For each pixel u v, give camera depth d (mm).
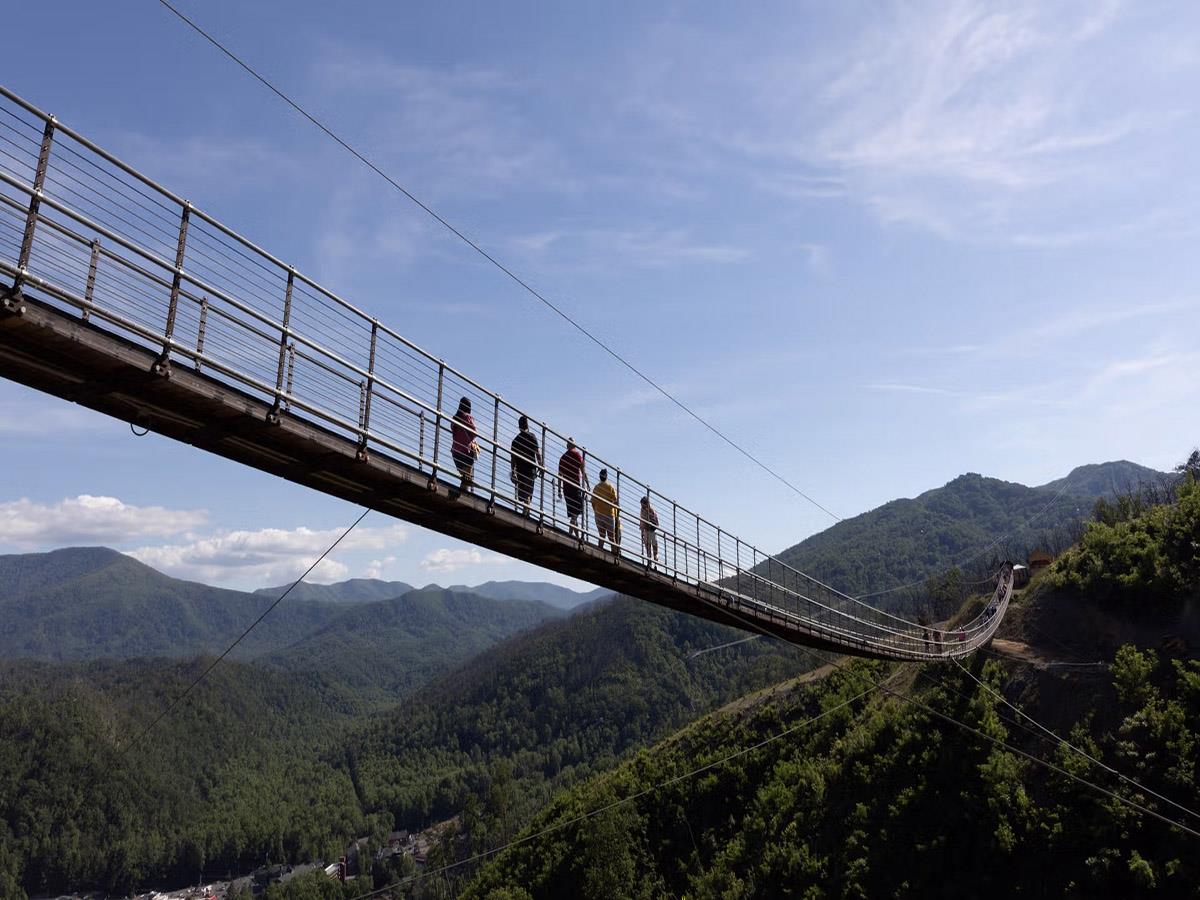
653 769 85562
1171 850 37875
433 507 18484
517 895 79750
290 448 15266
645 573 24391
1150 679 46625
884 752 56125
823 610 37844
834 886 50250
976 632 58062
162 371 12445
